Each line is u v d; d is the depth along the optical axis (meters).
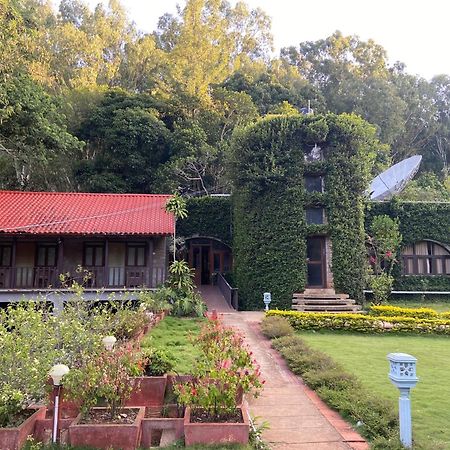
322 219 20.83
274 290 19.84
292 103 40.09
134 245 20.14
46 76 32.66
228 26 51.38
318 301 19.05
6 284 17.75
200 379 6.25
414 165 26.56
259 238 20.47
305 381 8.41
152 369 7.48
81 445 5.40
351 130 20.95
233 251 23.89
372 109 45.25
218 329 7.00
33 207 20.34
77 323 7.28
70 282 17.92
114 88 34.78
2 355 5.89
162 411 6.54
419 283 24.11
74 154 31.27
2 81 16.62
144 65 45.12
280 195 20.45
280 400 7.43
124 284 18.80
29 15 19.20
